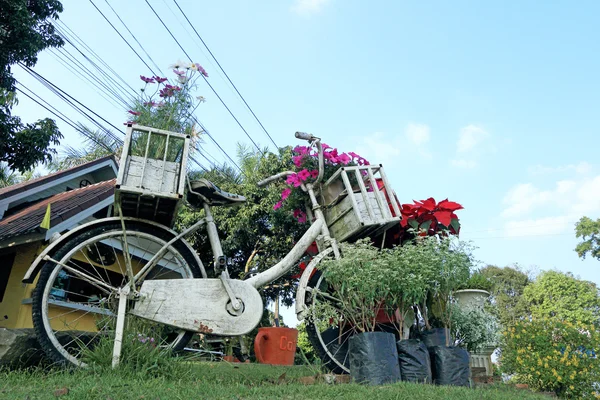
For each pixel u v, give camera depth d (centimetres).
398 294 341
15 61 690
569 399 482
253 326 308
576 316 2148
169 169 319
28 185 691
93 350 276
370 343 305
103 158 797
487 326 438
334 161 414
